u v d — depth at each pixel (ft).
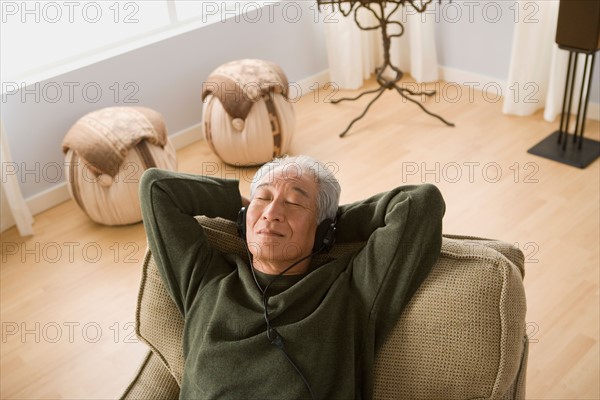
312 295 4.63
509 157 10.23
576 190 9.30
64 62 10.18
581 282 7.66
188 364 4.61
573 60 10.56
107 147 8.91
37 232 9.62
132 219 9.43
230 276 4.82
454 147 10.66
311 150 10.99
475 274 4.26
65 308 8.10
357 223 4.86
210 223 5.17
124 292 8.28
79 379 7.09
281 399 4.28
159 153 9.37
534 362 6.73
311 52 12.94
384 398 4.42
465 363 4.18
